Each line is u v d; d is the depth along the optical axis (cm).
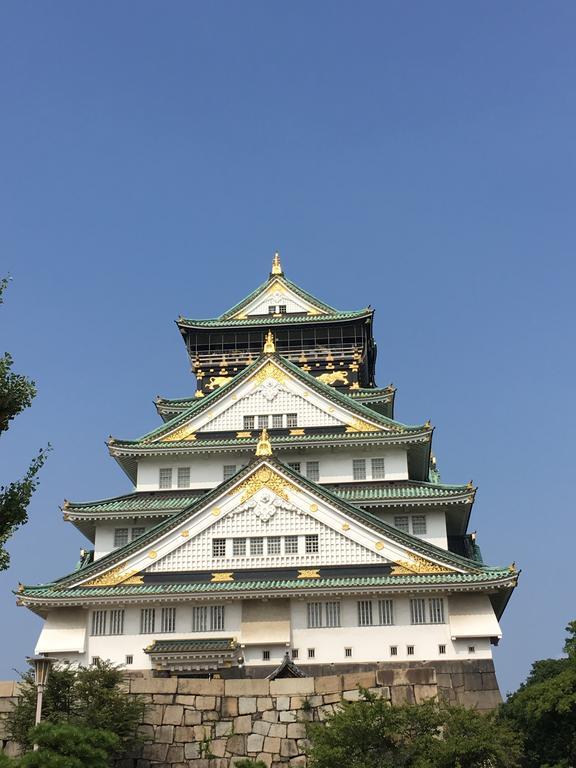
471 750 3531
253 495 6038
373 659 5566
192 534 5969
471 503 6431
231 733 4234
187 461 6925
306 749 4056
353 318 8388
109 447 6862
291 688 4306
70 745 3123
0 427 3269
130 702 4119
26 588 5762
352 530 5912
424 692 4172
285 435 6969
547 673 4622
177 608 5766
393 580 5656
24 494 3272
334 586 5631
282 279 8888
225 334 8544
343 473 6806
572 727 4059
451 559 5728
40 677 3488
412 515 6519
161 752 4175
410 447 6856
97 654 5666
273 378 7169
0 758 3023
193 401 8038
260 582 5775
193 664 5541
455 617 5616
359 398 7819
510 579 5572
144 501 6712
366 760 3575
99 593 5719
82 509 6569
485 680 5444
